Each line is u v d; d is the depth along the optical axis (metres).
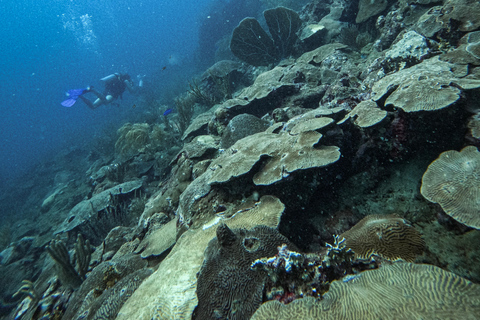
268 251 1.94
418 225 2.11
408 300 1.22
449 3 3.80
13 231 11.41
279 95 5.79
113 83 16.61
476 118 2.19
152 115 14.66
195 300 1.88
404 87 2.57
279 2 16.38
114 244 4.96
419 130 2.44
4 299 6.22
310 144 2.57
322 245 2.52
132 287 2.73
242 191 2.86
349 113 2.93
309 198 2.69
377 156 2.74
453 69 2.65
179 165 5.39
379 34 6.25
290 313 1.40
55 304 4.04
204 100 10.01
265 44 8.44
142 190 7.33
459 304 1.12
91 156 15.70
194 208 3.08
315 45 8.15
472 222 1.54
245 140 3.60
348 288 1.42
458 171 1.83
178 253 2.50
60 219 9.50
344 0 7.55
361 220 2.30
